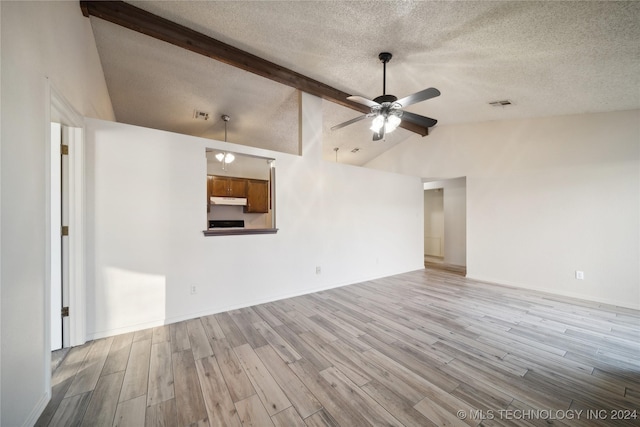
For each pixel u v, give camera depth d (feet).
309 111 12.87
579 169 12.66
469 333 8.66
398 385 6.00
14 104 4.21
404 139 20.62
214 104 13.60
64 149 7.46
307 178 13.03
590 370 6.64
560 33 7.07
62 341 7.50
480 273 16.07
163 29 8.37
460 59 9.14
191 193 9.74
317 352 7.41
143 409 5.21
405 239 18.38
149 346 7.68
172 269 9.34
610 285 11.79
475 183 16.43
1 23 3.87
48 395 5.30
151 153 8.95
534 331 8.84
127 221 8.52
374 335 8.48
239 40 9.25
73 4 6.96
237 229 10.80
